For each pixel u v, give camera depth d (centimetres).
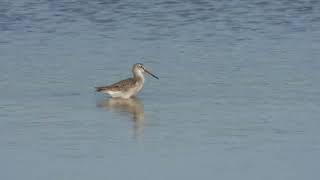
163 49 3744
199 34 4084
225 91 3075
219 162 2370
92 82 3219
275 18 4491
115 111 2862
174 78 3266
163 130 2644
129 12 4697
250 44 3834
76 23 4406
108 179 2261
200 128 2656
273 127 2655
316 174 2275
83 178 2262
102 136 2592
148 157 2409
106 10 4753
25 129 2662
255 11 4703
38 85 3181
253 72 3322
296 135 2575
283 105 2884
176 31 4162
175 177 2272
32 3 4969
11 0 5050
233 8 4788
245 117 2761
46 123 2725
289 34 4056
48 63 3503
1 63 3516
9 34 4134
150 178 2266
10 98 3014
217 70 3362
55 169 2325
